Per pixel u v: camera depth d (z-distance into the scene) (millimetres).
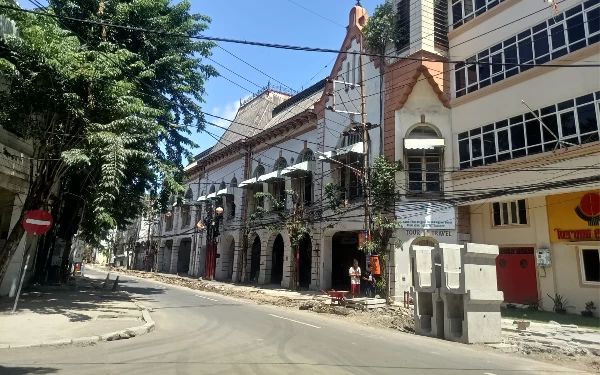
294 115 28266
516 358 8859
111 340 8922
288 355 7902
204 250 39281
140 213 21453
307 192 26562
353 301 16266
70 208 20750
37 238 19594
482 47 19000
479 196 17453
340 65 24797
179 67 18516
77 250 33188
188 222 44062
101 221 11328
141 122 12836
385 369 7105
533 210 17562
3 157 13750
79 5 16297
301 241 25734
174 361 7094
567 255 16406
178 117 19484
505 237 18281
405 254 19031
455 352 9117
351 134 23031
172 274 43812
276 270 30516
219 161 37938
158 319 12211
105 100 12492
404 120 20297
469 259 10820
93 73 11797
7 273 14812
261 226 28953
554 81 15766
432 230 19109
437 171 18859
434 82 20062
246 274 30812
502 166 17078
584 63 14867
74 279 25094
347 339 10117
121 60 13891
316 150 25594
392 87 21188
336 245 26344
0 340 7996
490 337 10547
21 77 11125
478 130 18562
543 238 17094
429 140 19422
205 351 8031
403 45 21734
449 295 11023
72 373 6141
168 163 18047
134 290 21906
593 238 15562
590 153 14273
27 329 9109
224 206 35594
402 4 22359
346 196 22734
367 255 19641
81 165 12719
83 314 11633
